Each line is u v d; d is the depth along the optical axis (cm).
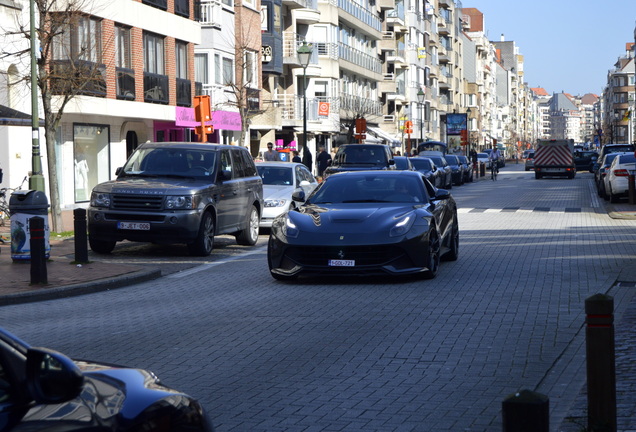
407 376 783
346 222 1363
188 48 4381
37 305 1282
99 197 1830
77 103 3281
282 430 629
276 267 1383
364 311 1119
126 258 1850
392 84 8900
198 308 1192
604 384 534
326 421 649
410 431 621
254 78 5262
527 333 962
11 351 315
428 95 10906
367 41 8294
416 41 10206
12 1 2947
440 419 649
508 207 3281
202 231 1831
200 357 876
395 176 1527
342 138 7588
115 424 315
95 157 3669
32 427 293
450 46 13175
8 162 3012
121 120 3866
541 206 3338
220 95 4744
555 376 772
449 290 1278
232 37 4950
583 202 3578
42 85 2320
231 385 761
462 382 759
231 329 1024
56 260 1723
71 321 1123
